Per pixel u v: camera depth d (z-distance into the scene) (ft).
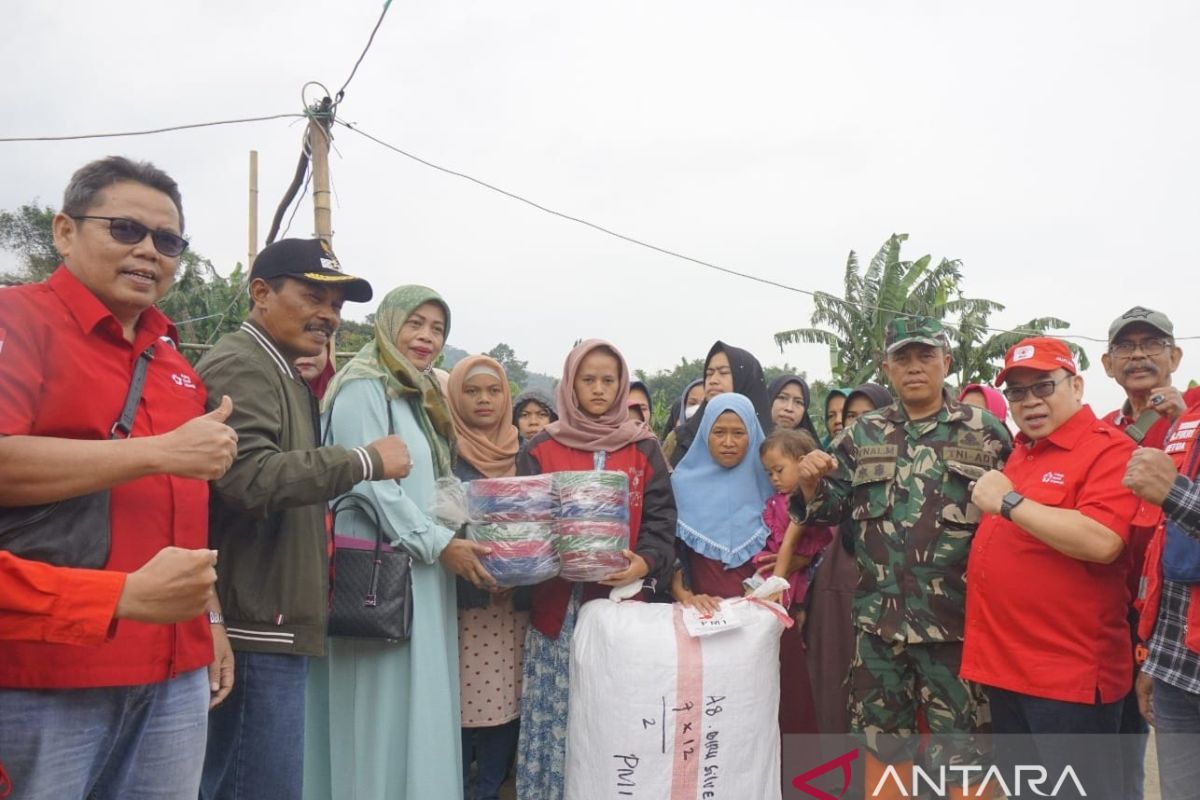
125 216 5.86
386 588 8.93
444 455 10.25
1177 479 7.41
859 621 10.02
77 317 5.83
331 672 9.44
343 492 7.80
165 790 6.33
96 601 4.93
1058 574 8.64
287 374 8.36
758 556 11.16
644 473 10.85
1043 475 8.89
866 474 10.03
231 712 7.76
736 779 9.21
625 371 11.14
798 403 16.03
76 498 5.57
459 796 9.41
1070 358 9.12
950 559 9.47
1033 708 8.74
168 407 6.43
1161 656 8.11
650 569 10.14
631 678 9.07
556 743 10.01
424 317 10.36
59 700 5.47
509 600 10.68
